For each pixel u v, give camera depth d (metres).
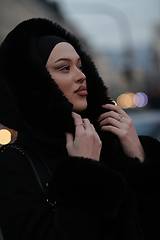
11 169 1.11
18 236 1.01
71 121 1.19
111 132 1.42
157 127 9.48
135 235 1.14
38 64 1.20
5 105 1.26
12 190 1.06
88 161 1.08
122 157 1.35
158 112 17.97
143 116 15.83
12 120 1.27
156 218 1.27
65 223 1.00
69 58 1.30
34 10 21.91
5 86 1.21
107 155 1.35
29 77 1.17
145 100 21.83
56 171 1.07
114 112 1.45
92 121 1.50
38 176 1.12
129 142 1.38
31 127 1.17
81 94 1.33
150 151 1.41
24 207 1.04
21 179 1.09
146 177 1.27
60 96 1.19
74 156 1.10
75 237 0.99
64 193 1.03
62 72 1.30
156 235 1.26
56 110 1.17
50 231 1.01
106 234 1.11
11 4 18.33
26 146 1.22
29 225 1.01
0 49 1.28
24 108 1.17
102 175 1.05
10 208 1.04
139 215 1.27
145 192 1.27
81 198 1.02
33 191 1.08
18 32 1.24
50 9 25.12
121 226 1.13
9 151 1.18
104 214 1.03
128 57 20.72
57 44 1.31
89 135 1.17
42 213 1.04
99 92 1.54
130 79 20.27
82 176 1.04
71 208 1.03
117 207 1.05
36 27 1.32
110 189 1.04
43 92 1.17
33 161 1.16
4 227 1.05
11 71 1.19
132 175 1.28
